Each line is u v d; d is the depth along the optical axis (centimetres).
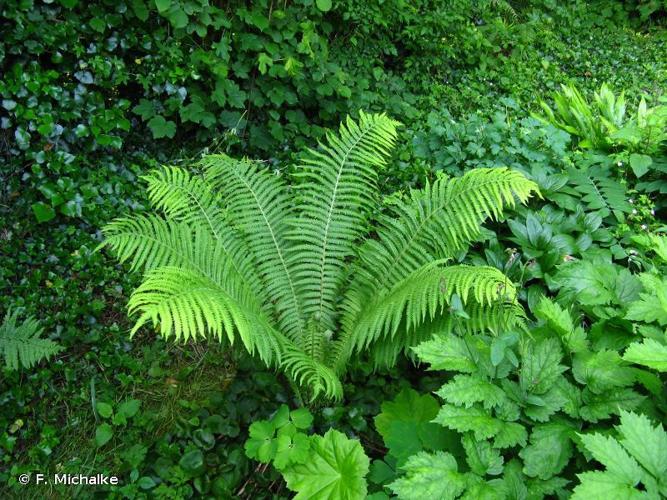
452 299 212
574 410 196
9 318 267
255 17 398
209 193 275
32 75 327
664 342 218
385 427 236
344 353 253
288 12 426
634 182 411
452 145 400
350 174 287
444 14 548
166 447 237
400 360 276
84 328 299
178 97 380
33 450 245
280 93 411
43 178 325
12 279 304
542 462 184
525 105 555
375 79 500
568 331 219
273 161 408
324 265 272
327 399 257
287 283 269
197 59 381
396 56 555
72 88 347
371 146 295
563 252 322
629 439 168
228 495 222
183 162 388
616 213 361
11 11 312
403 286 236
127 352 297
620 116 494
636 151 423
